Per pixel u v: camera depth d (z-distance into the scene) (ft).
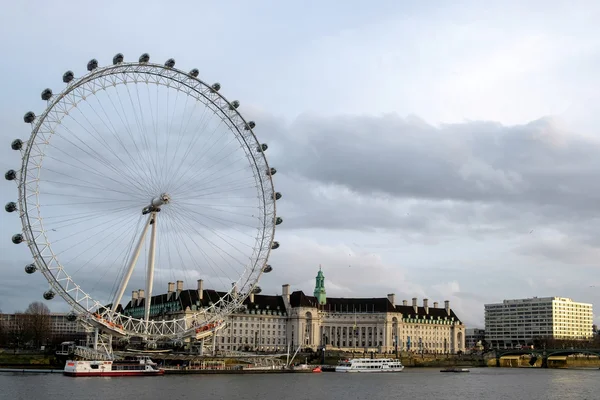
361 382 627.46
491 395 538.06
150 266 577.84
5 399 416.87
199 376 631.97
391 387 583.58
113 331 572.92
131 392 465.06
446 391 561.02
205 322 622.54
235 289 629.10
